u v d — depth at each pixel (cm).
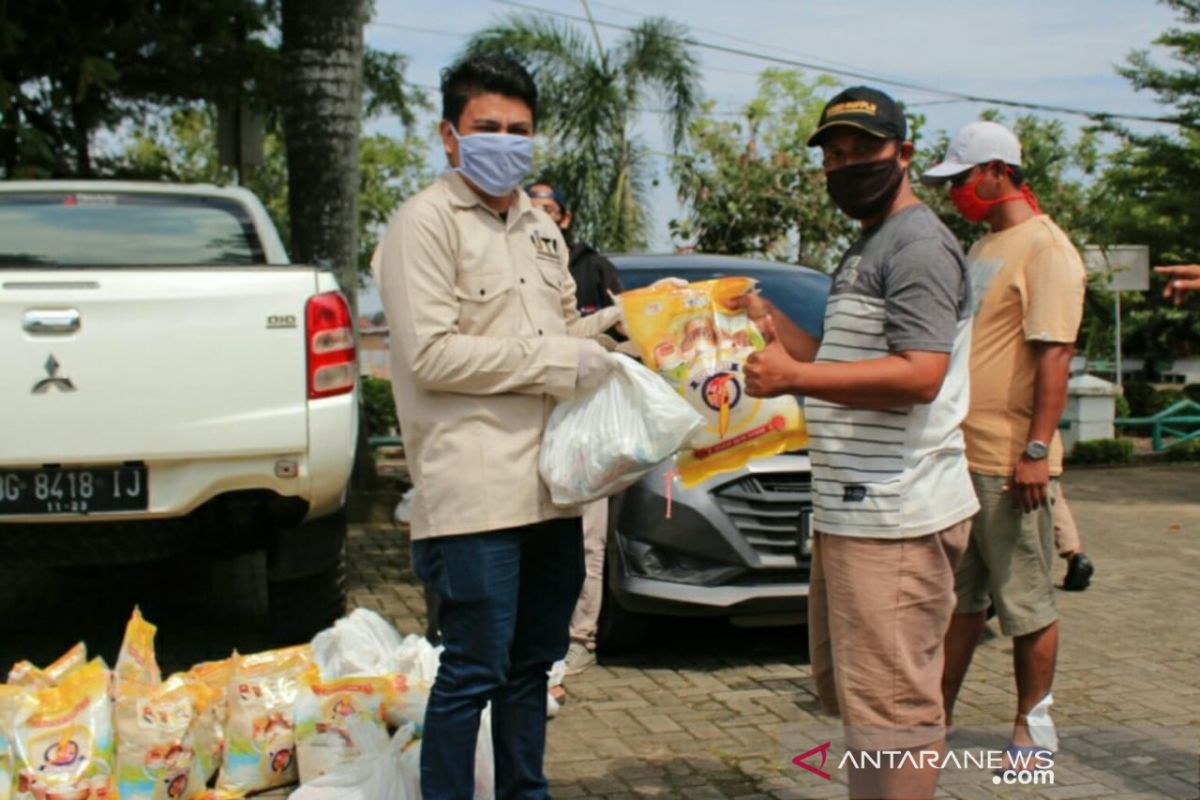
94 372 435
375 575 719
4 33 897
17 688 365
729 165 1494
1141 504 1088
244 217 564
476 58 318
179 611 633
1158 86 1989
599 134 1458
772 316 338
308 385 454
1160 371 4019
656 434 302
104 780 347
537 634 339
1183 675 517
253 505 464
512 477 310
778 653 551
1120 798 366
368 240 2819
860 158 292
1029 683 394
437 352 301
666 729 446
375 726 370
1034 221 393
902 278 284
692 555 505
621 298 321
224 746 379
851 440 293
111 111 1277
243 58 1220
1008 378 385
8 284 429
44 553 448
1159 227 2045
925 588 294
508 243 325
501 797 345
